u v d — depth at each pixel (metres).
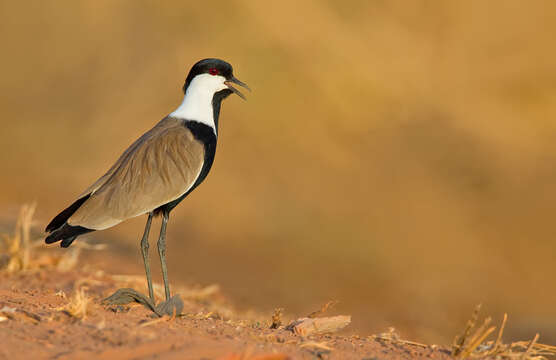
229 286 12.94
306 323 7.21
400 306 13.28
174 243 15.19
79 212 7.67
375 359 6.30
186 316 7.38
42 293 7.97
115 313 6.92
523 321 12.74
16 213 14.60
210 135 8.36
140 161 7.87
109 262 12.50
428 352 6.78
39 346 5.70
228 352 5.69
